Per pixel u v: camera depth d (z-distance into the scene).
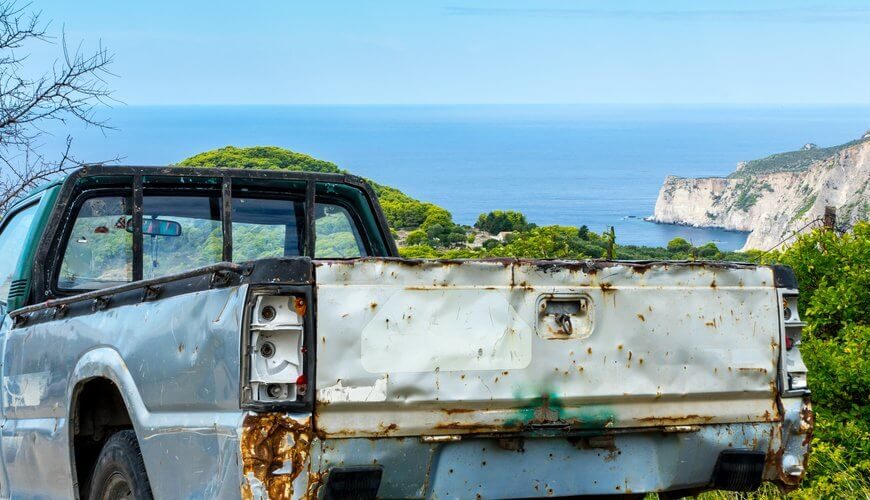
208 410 4.10
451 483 4.25
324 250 6.61
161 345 4.43
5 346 6.23
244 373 3.85
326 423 3.97
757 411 4.70
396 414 4.08
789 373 4.75
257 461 3.81
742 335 4.67
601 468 4.50
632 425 4.48
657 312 4.53
